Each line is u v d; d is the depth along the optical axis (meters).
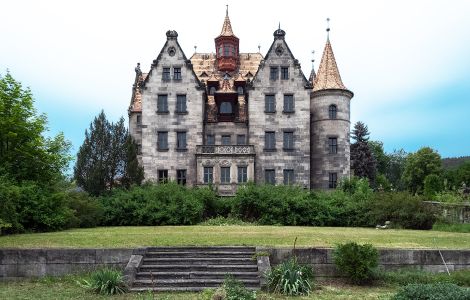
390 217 30.70
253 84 45.34
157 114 45.03
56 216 25.53
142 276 15.85
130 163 38.88
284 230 25.50
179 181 44.44
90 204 30.53
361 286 15.88
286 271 14.96
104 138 39.09
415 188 81.50
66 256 17.05
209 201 36.22
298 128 44.94
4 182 21.05
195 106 45.12
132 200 34.28
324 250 17.09
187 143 44.75
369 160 67.25
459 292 11.47
